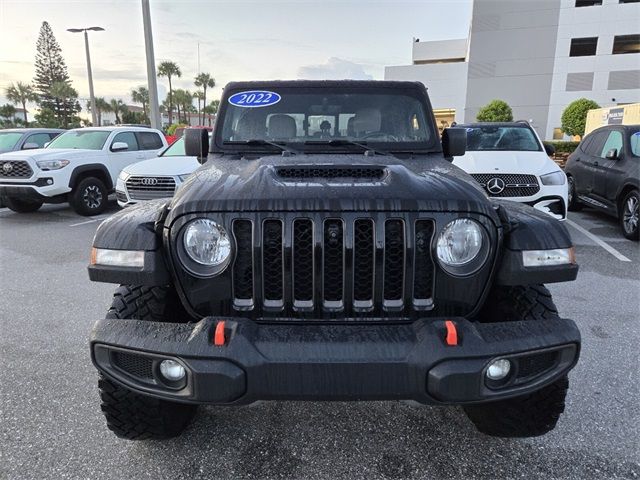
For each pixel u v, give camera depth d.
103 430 2.42
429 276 1.86
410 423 2.49
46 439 2.35
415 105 2.98
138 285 1.92
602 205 7.43
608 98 37.22
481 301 1.91
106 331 1.80
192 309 1.91
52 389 2.81
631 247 6.20
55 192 8.23
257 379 1.66
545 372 1.81
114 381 1.83
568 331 1.80
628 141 6.98
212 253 1.82
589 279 4.87
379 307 1.85
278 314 1.85
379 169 2.16
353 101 2.96
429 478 2.09
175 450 2.27
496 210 1.96
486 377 1.71
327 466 2.17
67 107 60.50
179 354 1.68
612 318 3.84
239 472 2.13
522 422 2.16
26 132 11.76
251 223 1.80
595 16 36.38
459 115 42.88
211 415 2.56
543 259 1.88
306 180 1.99
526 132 7.11
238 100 2.99
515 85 39.50
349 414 2.58
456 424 2.48
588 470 2.12
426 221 1.82
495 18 38.94
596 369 3.00
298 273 1.84
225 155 2.83
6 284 4.85
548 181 5.86
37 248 6.37
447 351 1.66
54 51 59.22
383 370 1.65
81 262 5.68
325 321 1.85
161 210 1.99
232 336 1.68
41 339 3.54
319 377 1.65
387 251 1.83
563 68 37.94
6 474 2.10
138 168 7.17
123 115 69.56
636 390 2.76
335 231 1.81
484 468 2.15
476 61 40.19
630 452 2.24
